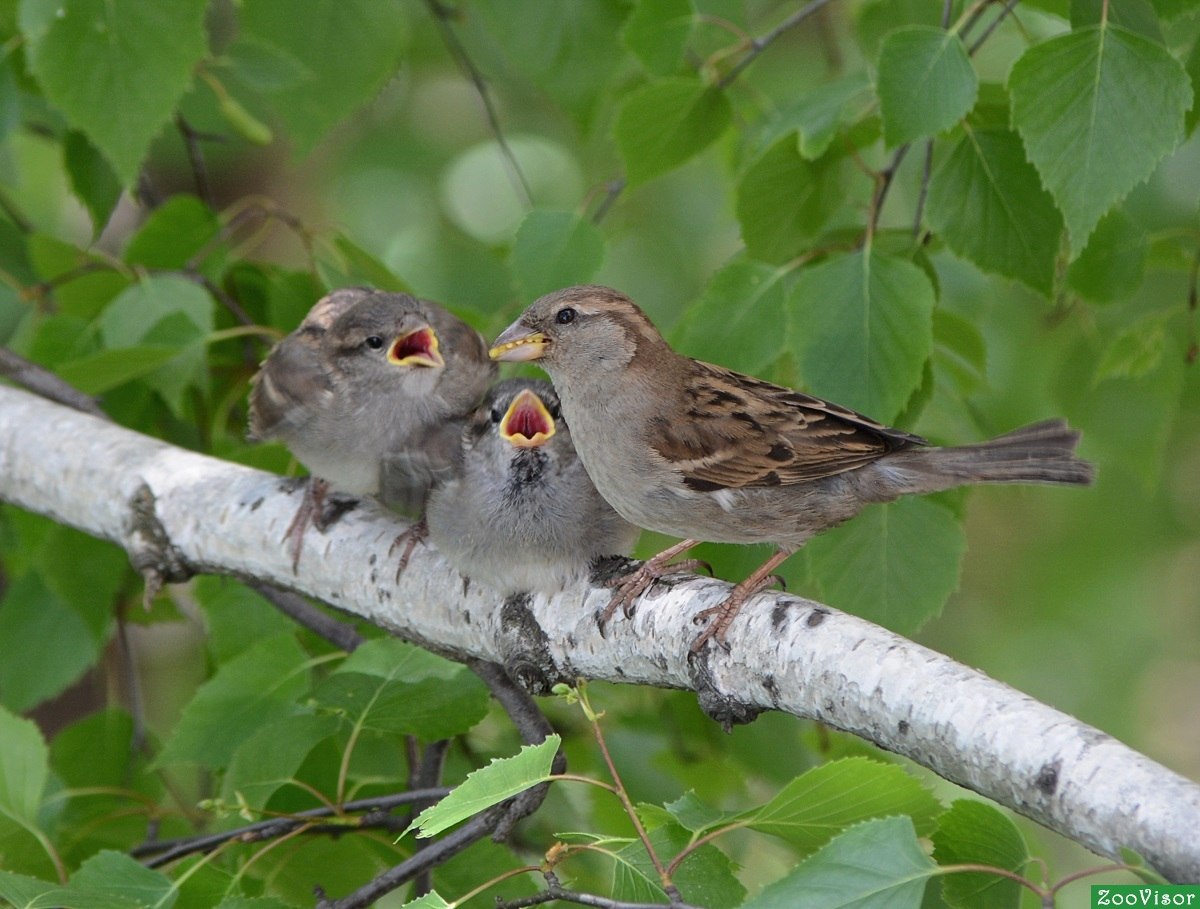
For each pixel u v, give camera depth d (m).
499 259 13.22
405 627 8.78
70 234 16.61
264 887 8.47
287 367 9.35
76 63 9.22
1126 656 17.59
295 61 10.45
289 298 11.29
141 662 16.77
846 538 8.79
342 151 17.31
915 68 7.76
